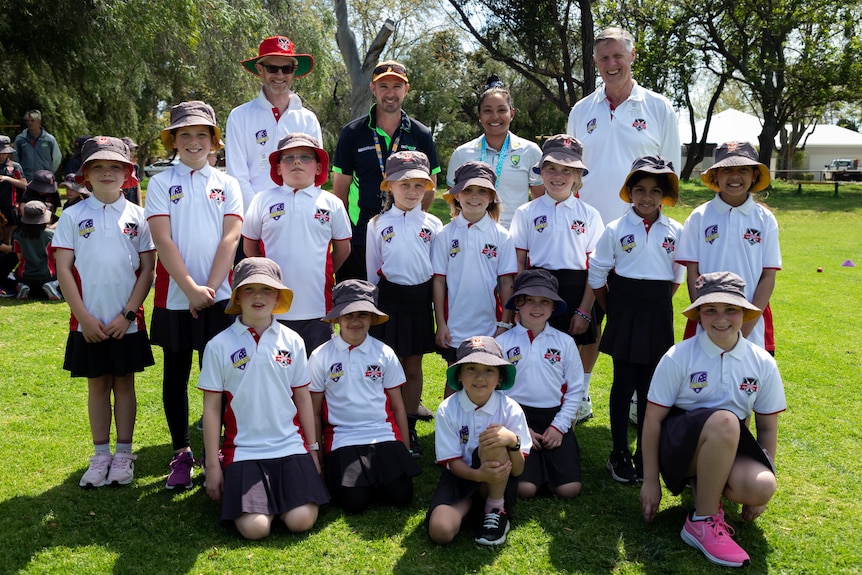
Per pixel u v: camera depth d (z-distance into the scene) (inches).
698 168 1486.2
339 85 1109.1
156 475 153.3
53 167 451.2
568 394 153.5
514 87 1306.6
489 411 135.5
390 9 1050.7
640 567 119.2
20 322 276.4
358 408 147.9
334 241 168.4
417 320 170.9
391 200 177.5
